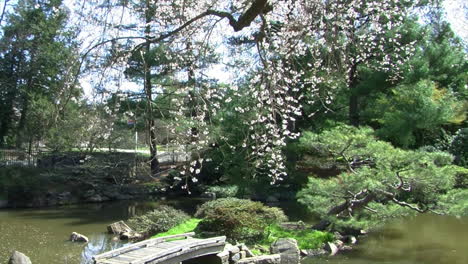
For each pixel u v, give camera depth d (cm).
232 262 926
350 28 744
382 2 784
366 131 1079
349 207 1070
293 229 1138
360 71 1642
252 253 969
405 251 997
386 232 1191
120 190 1970
